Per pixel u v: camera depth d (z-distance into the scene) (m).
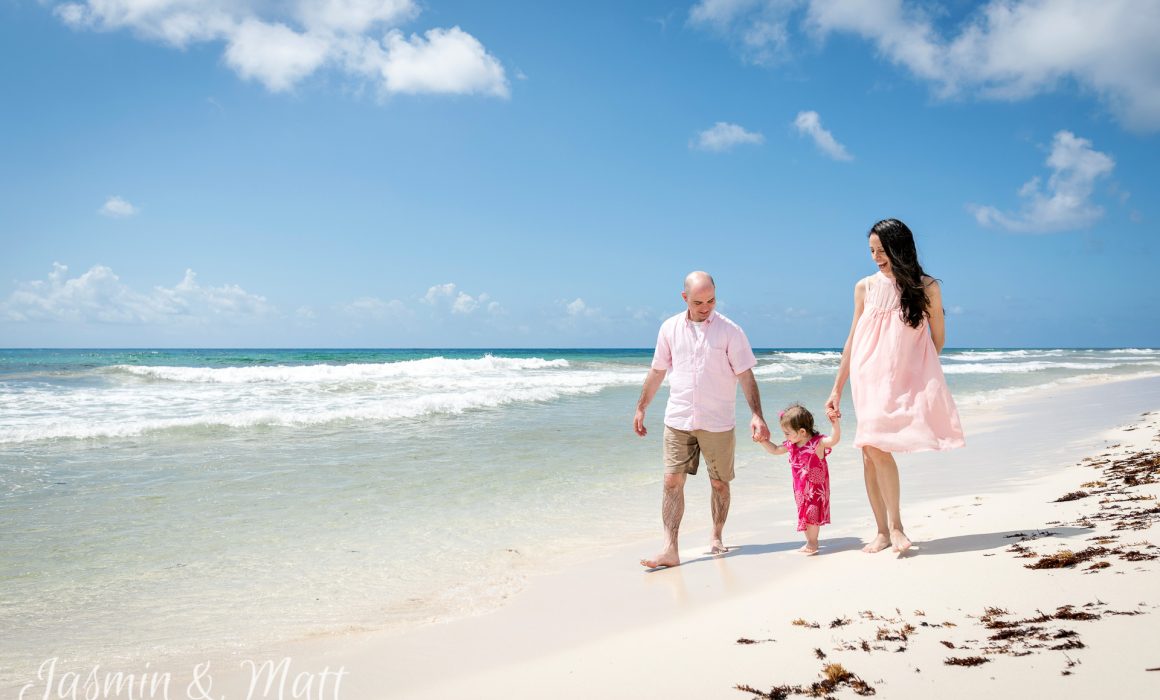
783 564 4.44
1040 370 34.22
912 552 4.12
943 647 2.66
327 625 3.73
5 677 3.14
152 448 9.48
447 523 5.94
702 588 4.04
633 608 3.77
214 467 8.27
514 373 26.19
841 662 2.65
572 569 4.67
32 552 5.07
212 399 15.21
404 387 19.31
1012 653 2.50
